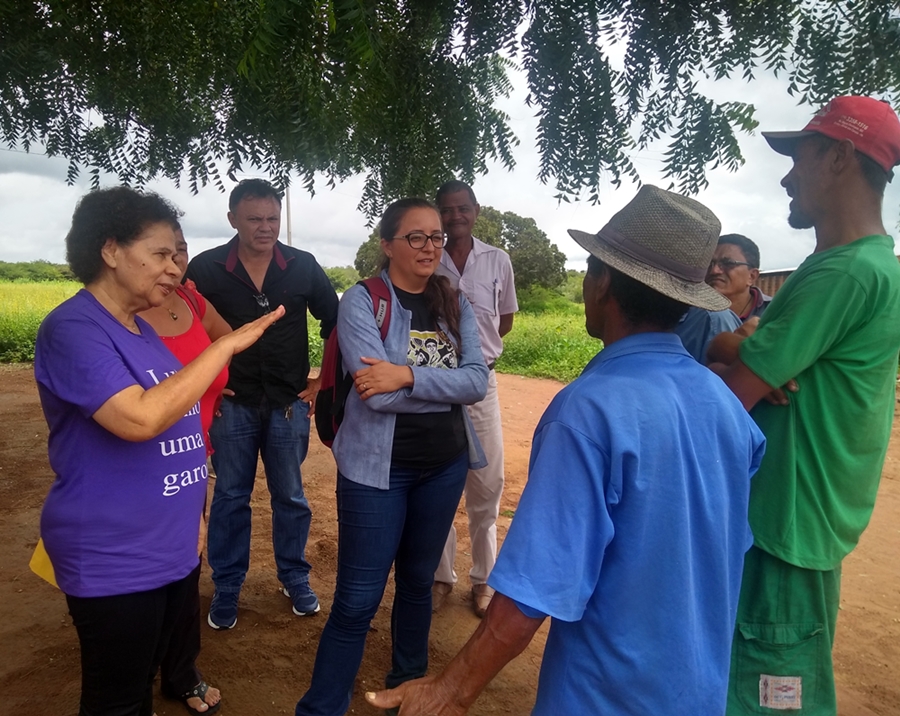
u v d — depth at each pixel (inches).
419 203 101.3
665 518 54.9
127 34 135.9
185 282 114.0
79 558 71.8
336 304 139.7
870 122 73.8
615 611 55.5
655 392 56.1
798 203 80.4
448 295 103.4
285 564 138.5
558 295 1291.8
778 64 111.1
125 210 72.2
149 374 74.3
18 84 140.6
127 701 78.5
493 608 54.6
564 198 132.3
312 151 135.6
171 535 76.6
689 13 110.9
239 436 128.3
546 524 53.1
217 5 126.3
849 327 72.1
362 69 115.0
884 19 101.1
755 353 72.8
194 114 154.3
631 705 55.7
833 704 79.1
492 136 153.4
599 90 120.7
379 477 93.5
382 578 96.8
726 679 59.6
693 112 117.1
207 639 128.9
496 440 139.6
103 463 71.5
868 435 75.7
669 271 60.2
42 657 120.7
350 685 98.1
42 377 69.8
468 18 129.6
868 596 163.0
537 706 59.7
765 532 76.4
